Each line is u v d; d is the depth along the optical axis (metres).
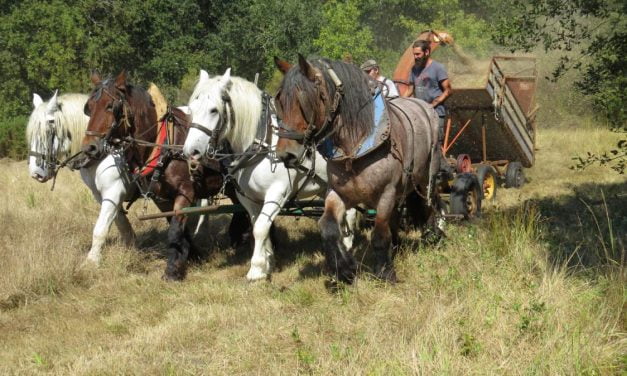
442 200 8.46
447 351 4.56
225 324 5.91
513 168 12.19
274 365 4.85
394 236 7.23
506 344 4.77
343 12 26.30
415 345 4.63
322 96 5.80
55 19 23.62
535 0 7.36
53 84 23.88
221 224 10.27
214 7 27.70
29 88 25.39
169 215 7.42
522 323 4.87
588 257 6.50
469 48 25.41
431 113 7.07
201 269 8.00
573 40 7.45
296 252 8.45
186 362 5.21
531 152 12.55
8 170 15.72
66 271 7.36
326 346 5.10
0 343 5.84
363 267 7.19
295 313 6.04
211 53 27.08
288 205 7.62
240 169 7.06
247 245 8.70
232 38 27.14
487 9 28.17
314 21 26.92
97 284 7.28
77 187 12.58
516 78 11.64
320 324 5.59
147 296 6.88
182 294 6.85
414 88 7.86
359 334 5.24
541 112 20.28
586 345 4.49
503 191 11.91
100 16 25.56
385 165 6.07
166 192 7.55
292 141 5.80
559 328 4.78
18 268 7.23
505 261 6.23
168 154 7.38
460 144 12.14
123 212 8.22
